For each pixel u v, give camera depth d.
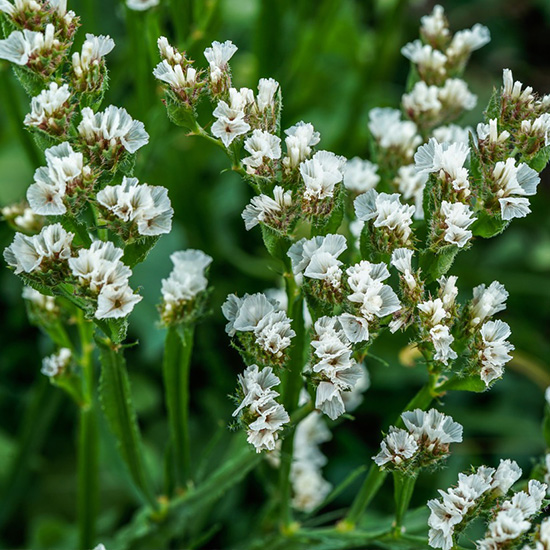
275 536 0.77
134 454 0.76
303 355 0.72
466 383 0.71
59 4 0.71
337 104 1.15
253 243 1.11
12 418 0.99
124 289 0.69
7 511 0.89
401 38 1.29
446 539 0.70
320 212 0.70
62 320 0.78
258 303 0.70
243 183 1.12
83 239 0.70
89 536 0.81
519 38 1.39
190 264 0.74
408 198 0.78
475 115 1.25
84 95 0.71
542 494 0.70
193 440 0.96
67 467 0.95
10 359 1.02
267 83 0.71
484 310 0.71
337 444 0.98
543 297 1.10
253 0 1.19
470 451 0.98
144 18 0.82
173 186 1.03
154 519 0.78
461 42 0.79
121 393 0.75
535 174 0.71
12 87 0.82
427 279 0.71
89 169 0.69
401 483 0.72
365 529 0.77
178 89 0.71
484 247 1.17
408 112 0.79
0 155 1.07
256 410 0.70
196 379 1.01
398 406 0.99
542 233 1.18
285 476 0.76
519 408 1.02
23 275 0.70
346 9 1.17
